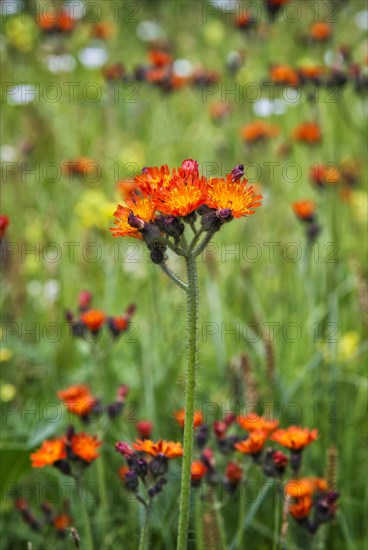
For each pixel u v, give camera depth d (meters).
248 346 4.23
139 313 4.40
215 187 2.06
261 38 6.59
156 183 2.10
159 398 3.93
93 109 6.36
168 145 5.98
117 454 3.60
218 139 5.87
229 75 6.98
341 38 7.82
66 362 4.46
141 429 2.90
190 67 7.23
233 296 4.80
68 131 6.29
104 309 4.45
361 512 3.50
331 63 6.18
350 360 4.12
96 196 4.71
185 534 2.18
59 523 3.18
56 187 5.77
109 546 3.28
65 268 4.95
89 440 2.67
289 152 5.62
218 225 2.04
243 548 3.36
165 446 2.46
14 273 4.62
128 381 4.03
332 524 3.35
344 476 3.57
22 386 4.19
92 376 4.02
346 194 5.18
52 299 4.59
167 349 4.17
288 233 5.30
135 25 8.51
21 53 7.01
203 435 2.89
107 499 3.39
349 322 4.73
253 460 2.73
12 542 3.46
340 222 5.04
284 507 2.69
